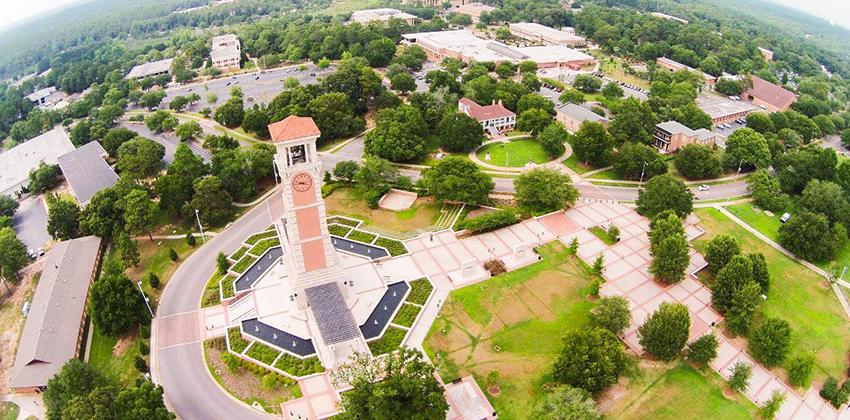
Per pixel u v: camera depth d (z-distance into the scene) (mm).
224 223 175750
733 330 129125
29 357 119562
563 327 129250
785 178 194750
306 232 123750
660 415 108125
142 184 196750
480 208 179375
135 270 154375
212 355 121750
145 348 122750
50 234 172875
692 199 177250
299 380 113625
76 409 96750
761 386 116688
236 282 144125
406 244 159625
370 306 133375
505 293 140000
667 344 115812
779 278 151875
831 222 173875
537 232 166750
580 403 99000
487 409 107812
